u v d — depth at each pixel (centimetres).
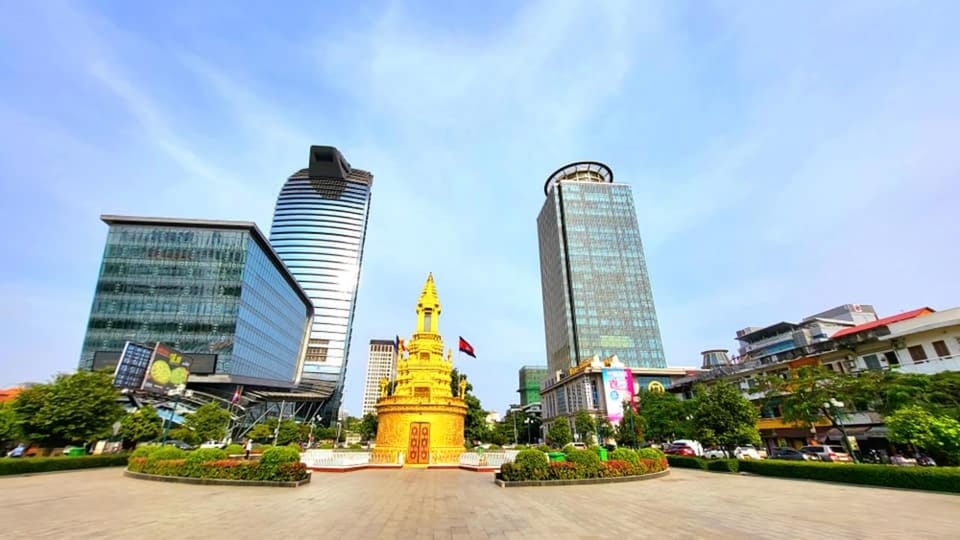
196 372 8219
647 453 3081
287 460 2359
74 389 3719
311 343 15438
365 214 18162
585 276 12569
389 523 1347
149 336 8538
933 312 4331
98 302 8688
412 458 3747
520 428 12588
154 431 4866
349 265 16838
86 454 3950
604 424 8225
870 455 4066
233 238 9438
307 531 1228
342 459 3381
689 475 3083
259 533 1197
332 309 16000
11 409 3841
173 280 8981
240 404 8262
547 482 2364
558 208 13812
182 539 1124
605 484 2452
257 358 10000
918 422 2422
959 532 1233
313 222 17275
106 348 8381
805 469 2723
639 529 1267
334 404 14900
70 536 1153
